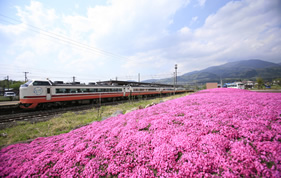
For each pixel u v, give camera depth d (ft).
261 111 15.92
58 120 38.70
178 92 199.41
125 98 114.21
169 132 14.38
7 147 20.21
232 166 8.73
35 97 53.88
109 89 90.84
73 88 68.59
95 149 14.70
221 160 9.27
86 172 11.71
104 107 62.54
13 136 27.66
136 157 12.00
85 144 16.44
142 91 122.42
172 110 22.72
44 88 56.80
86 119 39.27
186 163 9.72
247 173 8.05
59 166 13.14
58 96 61.82
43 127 32.94
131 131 16.76
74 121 37.24
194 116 17.35
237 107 18.65
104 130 19.69
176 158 10.74
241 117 14.79
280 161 8.29
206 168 8.94
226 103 22.43
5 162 15.58
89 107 64.34
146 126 17.51
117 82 111.75
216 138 11.46
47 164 14.10
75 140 18.66
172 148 11.37
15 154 17.33
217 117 15.87
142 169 10.43
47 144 19.63
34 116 44.80
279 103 19.31
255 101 22.07
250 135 11.12
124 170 11.09
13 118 42.16
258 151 9.53
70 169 12.42
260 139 10.53
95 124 25.68
